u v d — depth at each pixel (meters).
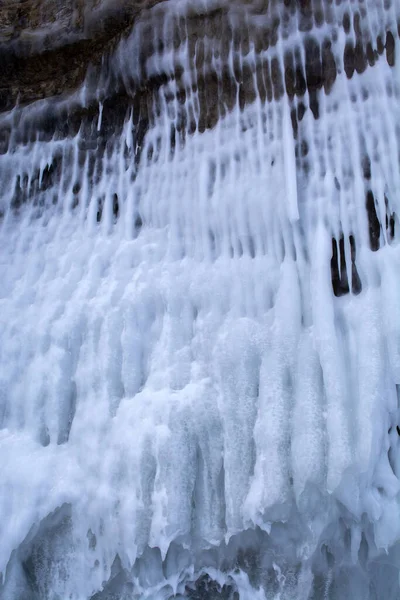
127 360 4.14
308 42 3.97
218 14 4.20
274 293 3.92
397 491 3.51
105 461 3.94
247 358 3.84
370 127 3.82
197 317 4.09
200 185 4.25
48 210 4.98
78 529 3.96
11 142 5.11
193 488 3.79
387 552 3.48
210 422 3.81
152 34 4.43
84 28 4.64
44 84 5.01
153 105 4.58
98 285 4.46
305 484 3.50
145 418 3.89
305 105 4.00
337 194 3.86
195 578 3.92
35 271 4.80
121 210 4.63
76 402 4.27
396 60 3.79
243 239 4.07
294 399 3.68
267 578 3.83
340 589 3.75
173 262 4.27
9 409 4.45
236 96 4.23
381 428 3.51
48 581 4.05
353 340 3.67
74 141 4.92
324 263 3.76
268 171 4.04
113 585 3.94
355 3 3.83
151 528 3.71
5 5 4.95
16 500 4.06
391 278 3.62
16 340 4.58
